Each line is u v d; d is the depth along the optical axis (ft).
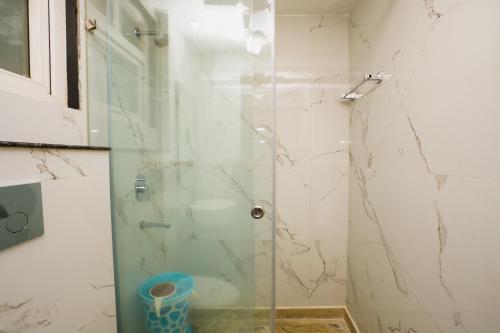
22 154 1.85
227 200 3.46
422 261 2.72
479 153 1.96
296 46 5.07
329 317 5.26
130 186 3.43
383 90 3.61
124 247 3.37
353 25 4.78
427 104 2.60
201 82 3.37
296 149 5.14
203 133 3.42
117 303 3.28
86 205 2.57
